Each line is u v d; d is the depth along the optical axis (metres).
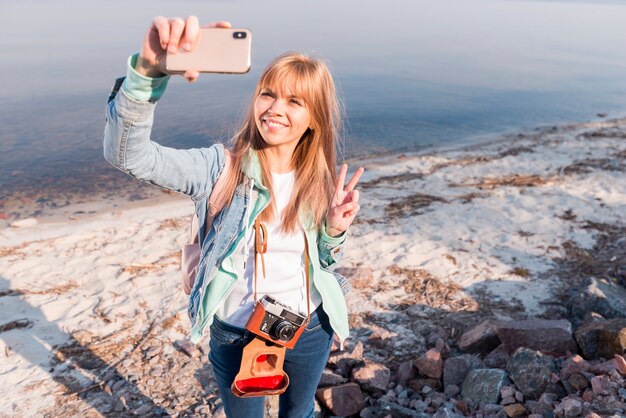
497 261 7.12
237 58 1.80
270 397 3.64
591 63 30.39
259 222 2.35
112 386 4.54
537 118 17.91
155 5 71.75
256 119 2.29
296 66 2.23
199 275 2.39
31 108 16.59
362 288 6.35
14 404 4.33
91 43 31.83
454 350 5.12
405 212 8.94
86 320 5.58
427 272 6.79
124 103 1.87
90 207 9.62
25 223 8.72
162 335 5.30
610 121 17.66
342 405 4.09
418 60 29.14
